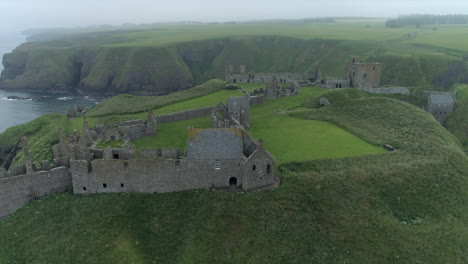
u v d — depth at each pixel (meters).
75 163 58.22
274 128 87.75
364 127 87.12
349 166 66.75
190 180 59.69
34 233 53.41
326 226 54.66
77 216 55.34
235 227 53.06
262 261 49.72
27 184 58.38
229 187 60.09
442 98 111.19
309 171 64.31
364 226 55.22
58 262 49.44
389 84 150.88
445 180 66.12
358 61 138.38
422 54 169.88
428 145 76.69
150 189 59.78
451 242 54.84
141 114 108.50
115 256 50.16
